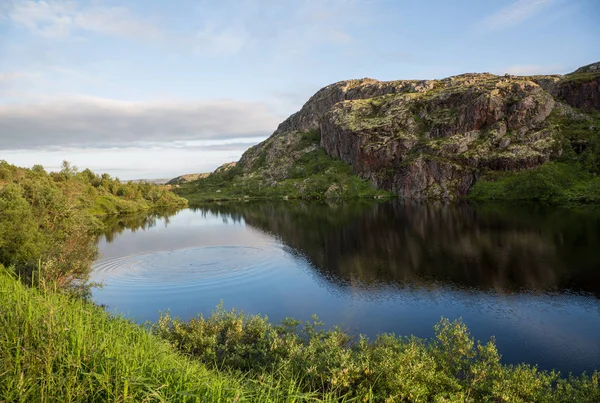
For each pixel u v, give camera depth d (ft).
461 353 61.46
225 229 335.47
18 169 476.95
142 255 221.05
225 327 75.10
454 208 434.71
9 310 32.19
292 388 32.81
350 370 51.21
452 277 167.73
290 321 82.58
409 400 49.57
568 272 164.25
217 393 26.27
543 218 309.42
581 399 54.39
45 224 198.29
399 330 114.62
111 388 24.16
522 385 53.52
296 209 520.83
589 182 458.91
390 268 187.42
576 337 106.42
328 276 176.35
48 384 22.27
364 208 491.72
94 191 549.54
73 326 31.58
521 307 129.70
